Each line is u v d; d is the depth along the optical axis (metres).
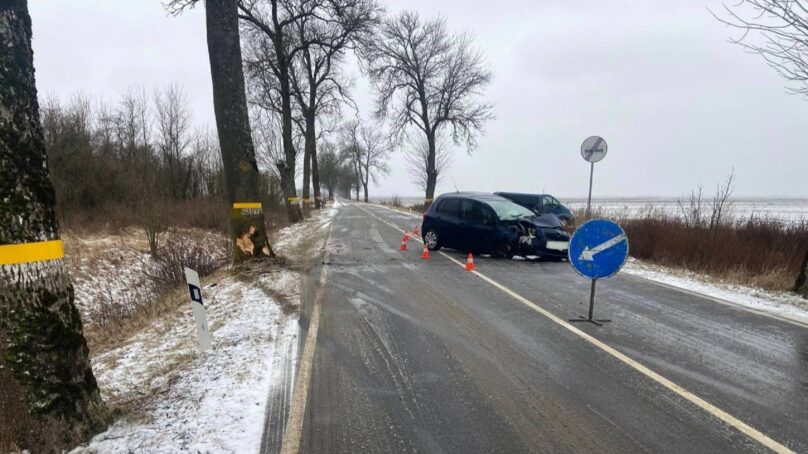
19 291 3.11
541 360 5.03
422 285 8.88
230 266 11.41
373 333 5.94
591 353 5.24
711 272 10.38
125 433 3.49
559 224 12.19
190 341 5.75
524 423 3.71
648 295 8.14
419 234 18.88
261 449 3.33
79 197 17.62
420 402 4.07
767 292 8.52
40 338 3.17
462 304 7.43
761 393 4.23
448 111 35.94
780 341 5.67
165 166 26.83
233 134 10.70
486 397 4.16
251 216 10.95
